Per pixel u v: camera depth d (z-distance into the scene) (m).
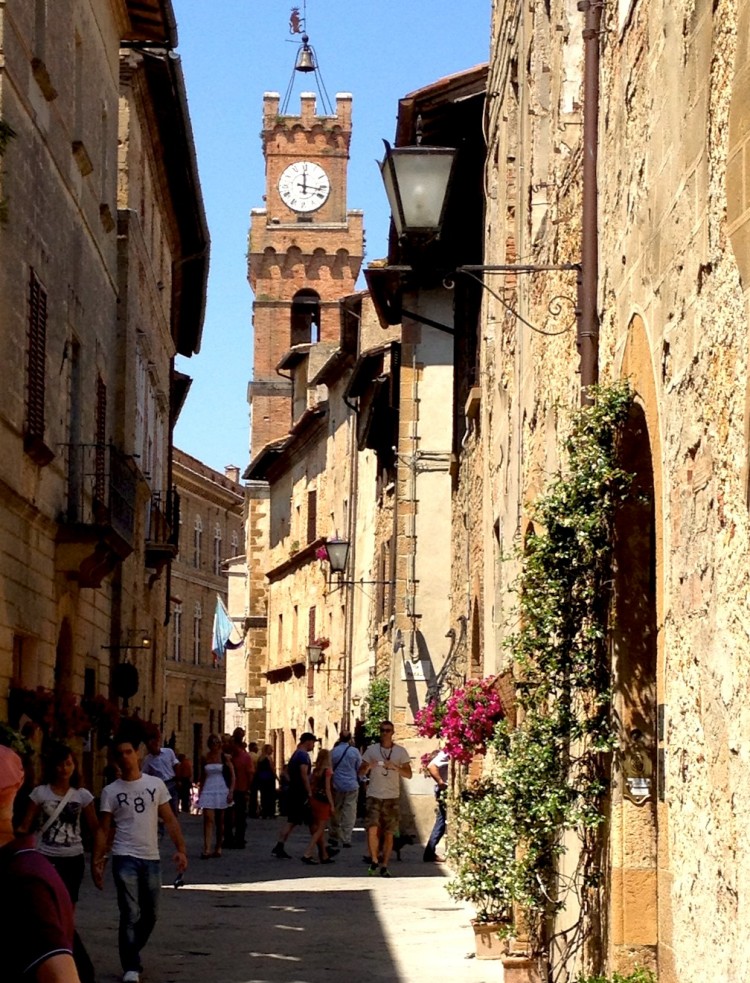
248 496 68.31
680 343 7.25
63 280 24.08
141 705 36.94
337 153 90.81
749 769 5.94
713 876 6.48
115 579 31.73
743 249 6.05
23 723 20.91
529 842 11.02
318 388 57.56
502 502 17.25
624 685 9.23
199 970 13.91
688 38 7.11
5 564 20.20
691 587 6.97
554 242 12.23
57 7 23.05
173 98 34.84
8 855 4.94
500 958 13.45
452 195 23.47
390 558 37.25
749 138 5.97
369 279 30.66
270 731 63.38
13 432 20.25
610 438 9.08
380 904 19.41
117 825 13.13
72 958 4.76
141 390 34.91
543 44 14.16
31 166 21.20
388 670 37.25
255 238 88.88
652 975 8.67
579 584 9.51
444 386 31.94
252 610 67.44
